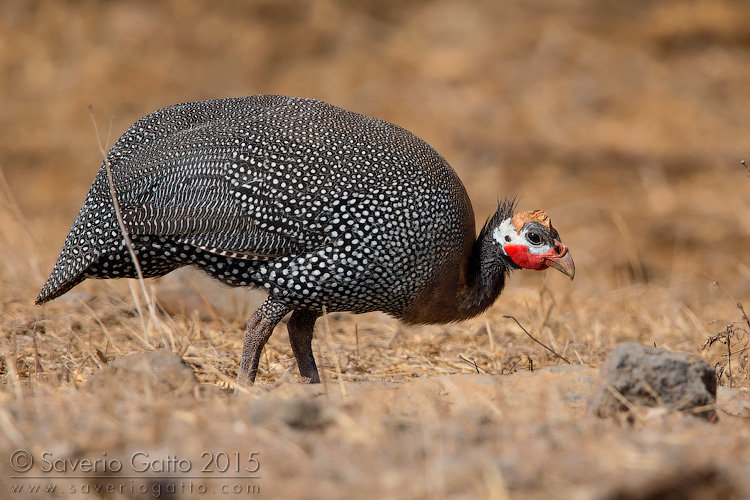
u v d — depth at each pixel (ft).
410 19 124.98
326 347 44.68
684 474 21.98
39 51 114.21
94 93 107.34
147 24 118.42
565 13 124.98
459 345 46.06
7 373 36.47
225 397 31.30
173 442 25.13
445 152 98.02
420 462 23.84
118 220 34.32
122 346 42.14
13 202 64.49
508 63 115.03
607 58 115.44
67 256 35.53
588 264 76.18
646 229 82.64
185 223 34.19
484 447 24.67
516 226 38.37
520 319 50.85
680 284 68.80
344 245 34.45
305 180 34.35
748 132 103.86
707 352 43.01
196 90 110.42
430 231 35.55
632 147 98.58
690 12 123.03
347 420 25.62
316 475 23.31
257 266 34.88
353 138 35.40
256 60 115.85
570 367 33.32
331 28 120.98
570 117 105.50
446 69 114.01
